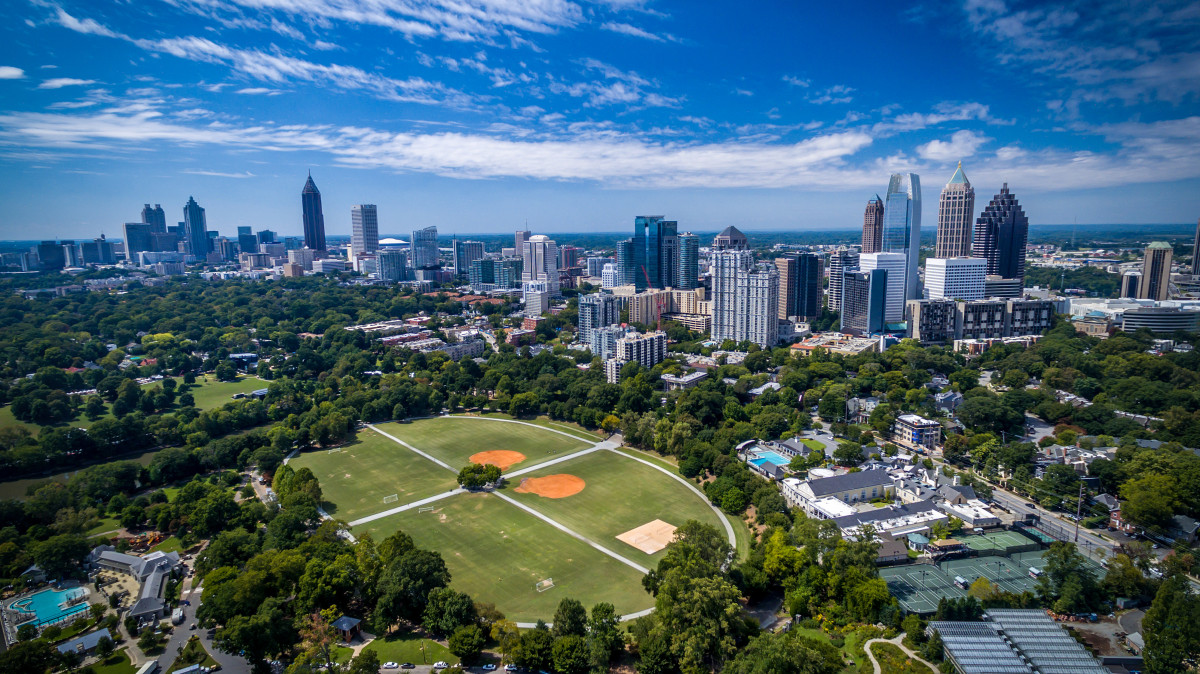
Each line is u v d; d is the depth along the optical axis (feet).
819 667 597.93
